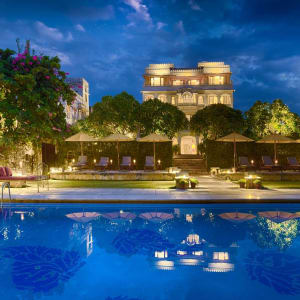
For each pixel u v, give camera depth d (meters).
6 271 4.10
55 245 5.18
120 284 3.67
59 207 8.54
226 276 3.85
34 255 4.70
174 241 5.36
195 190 10.97
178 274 3.96
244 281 3.72
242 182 11.75
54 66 16.72
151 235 5.73
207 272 3.99
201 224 6.55
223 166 20.86
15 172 15.60
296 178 15.33
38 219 7.06
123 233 5.87
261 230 6.07
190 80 43.66
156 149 20.11
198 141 41.44
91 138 17.14
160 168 20.05
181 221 6.83
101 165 18.72
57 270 4.13
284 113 28.86
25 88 14.77
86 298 3.33
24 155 16.20
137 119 25.64
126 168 19.47
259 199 8.50
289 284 3.63
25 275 3.96
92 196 9.27
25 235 5.78
